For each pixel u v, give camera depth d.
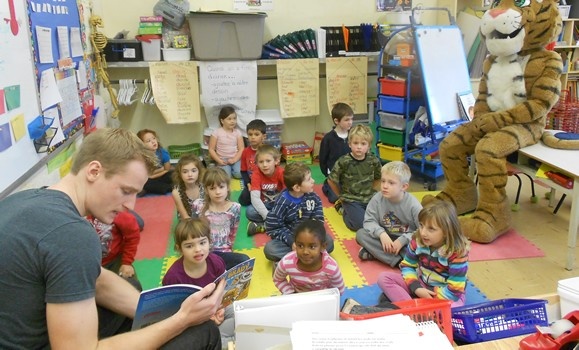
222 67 3.85
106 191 1.09
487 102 2.94
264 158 2.88
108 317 1.33
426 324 1.08
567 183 2.40
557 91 2.69
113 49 3.66
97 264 1.03
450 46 3.72
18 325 0.98
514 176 3.74
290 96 4.08
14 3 1.84
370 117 4.30
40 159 2.04
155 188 3.56
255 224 2.90
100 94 3.55
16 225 0.97
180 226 1.85
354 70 4.14
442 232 1.83
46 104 2.16
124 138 1.10
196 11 3.63
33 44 2.04
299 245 1.86
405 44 3.67
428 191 3.56
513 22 2.65
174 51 3.77
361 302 2.13
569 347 1.12
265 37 4.16
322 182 3.81
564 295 1.36
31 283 0.97
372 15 4.28
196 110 3.93
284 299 1.16
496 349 1.17
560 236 2.78
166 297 1.20
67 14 2.63
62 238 0.97
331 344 0.99
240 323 1.12
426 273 1.96
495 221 2.70
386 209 2.50
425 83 3.49
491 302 1.51
